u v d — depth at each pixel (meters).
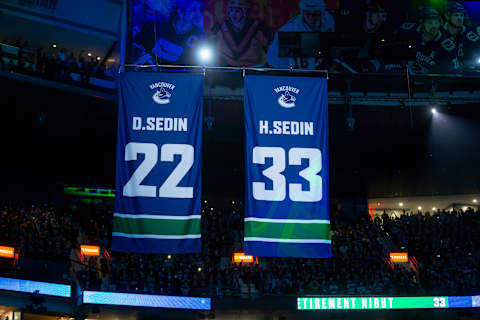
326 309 21.78
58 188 28.31
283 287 22.42
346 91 25.84
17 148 25.97
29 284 19.16
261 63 23.97
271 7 24.66
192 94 12.12
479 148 29.45
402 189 32.75
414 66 24.12
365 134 28.08
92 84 22.80
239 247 27.03
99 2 23.58
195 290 21.58
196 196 11.60
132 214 11.41
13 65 20.81
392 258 25.48
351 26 24.45
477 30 24.62
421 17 24.61
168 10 23.77
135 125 11.84
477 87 25.86
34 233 21.92
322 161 11.89
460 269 24.73
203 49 23.64
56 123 24.14
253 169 11.73
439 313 22.72
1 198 25.83
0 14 22.94
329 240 11.45
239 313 21.80
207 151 29.47
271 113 12.08
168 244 11.27
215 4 24.31
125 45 23.50
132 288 21.30
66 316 20.34
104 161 28.30
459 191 32.22
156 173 11.62
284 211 11.54
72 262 21.77
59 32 24.50
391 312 22.00
